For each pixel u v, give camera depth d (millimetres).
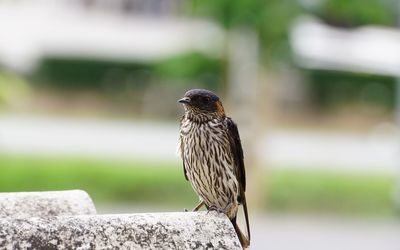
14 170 18547
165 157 22547
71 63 34031
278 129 32375
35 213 5320
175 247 4051
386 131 34125
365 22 16281
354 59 31625
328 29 30969
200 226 4172
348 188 19516
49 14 34000
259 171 17250
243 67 16656
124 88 34625
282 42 15742
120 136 26906
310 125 34750
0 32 31781
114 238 3963
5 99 20188
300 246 14625
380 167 24016
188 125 6035
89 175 18703
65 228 3902
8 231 3812
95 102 34438
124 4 36094
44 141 24469
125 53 34281
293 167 22484
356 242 15141
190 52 16406
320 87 34562
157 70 17016
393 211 18547
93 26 34562
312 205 18297
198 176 6023
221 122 5996
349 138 31453
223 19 15359
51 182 18328
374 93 34500
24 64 31625
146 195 18156
